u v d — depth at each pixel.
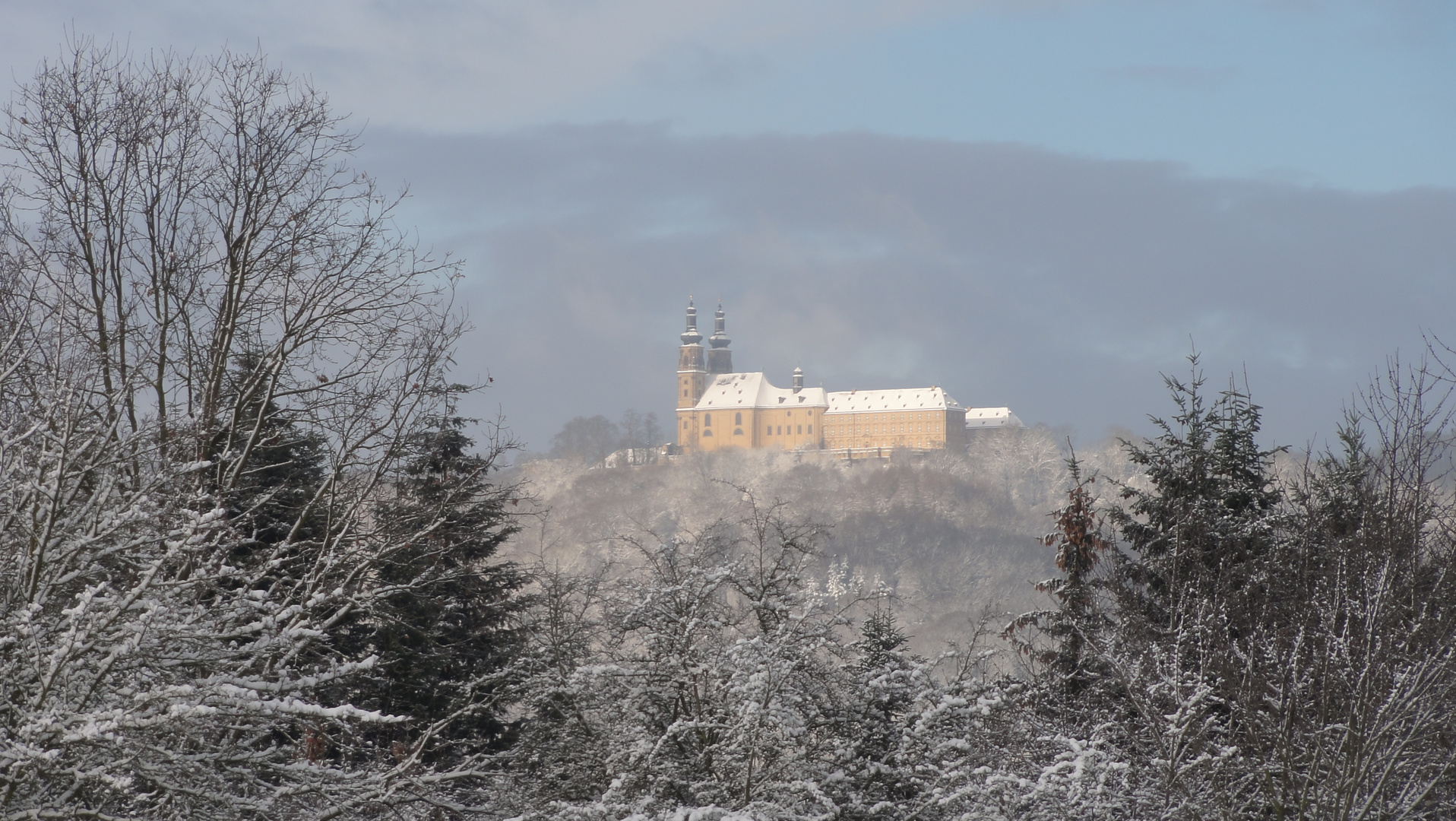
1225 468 72.50
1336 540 49.03
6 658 33.66
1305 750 43.59
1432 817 45.50
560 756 50.75
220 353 57.97
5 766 30.50
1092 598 65.19
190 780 35.38
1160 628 52.81
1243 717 44.94
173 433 41.84
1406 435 45.88
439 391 62.66
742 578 51.22
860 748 49.28
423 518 65.75
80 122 61.34
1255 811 48.59
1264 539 66.56
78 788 31.61
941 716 47.34
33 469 33.78
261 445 57.81
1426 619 41.53
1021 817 43.00
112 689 34.34
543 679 51.53
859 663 53.06
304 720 39.88
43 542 32.84
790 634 45.88
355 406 59.81
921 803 45.94
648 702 49.19
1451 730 41.91
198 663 37.00
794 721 42.09
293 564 58.81
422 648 69.75
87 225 60.56
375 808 43.69
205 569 35.16
